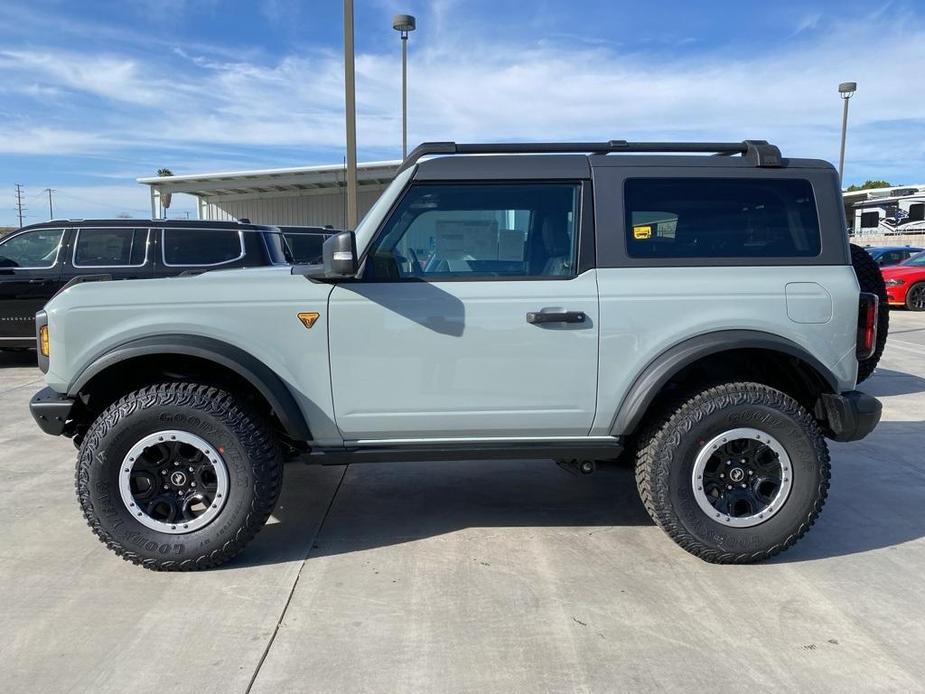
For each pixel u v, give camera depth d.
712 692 2.53
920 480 4.80
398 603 3.14
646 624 2.98
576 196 3.51
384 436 3.56
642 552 3.69
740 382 3.60
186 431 3.34
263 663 2.69
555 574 3.43
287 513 4.24
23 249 8.84
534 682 2.59
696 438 3.44
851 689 2.55
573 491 4.64
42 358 3.53
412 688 2.55
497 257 3.50
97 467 3.31
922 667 2.68
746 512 3.54
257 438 3.39
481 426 3.53
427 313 3.41
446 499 4.49
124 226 8.91
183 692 2.52
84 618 3.00
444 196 3.48
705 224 3.55
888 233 25.22
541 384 3.48
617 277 3.47
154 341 3.32
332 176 25.39
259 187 27.17
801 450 3.46
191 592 3.23
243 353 3.39
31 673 2.62
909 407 6.88
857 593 3.25
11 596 3.19
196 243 9.05
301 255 12.27
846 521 4.11
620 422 3.53
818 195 3.57
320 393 3.45
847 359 3.55
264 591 3.25
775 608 3.12
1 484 4.69
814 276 3.52
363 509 4.31
